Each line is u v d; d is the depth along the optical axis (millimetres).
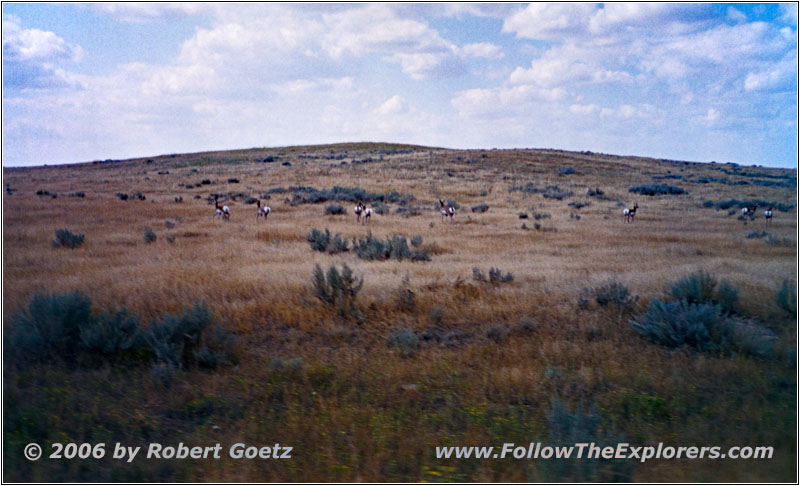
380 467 5180
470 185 55812
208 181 56938
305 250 20453
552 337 9820
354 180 58375
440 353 9070
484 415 6438
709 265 17469
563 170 71062
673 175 73000
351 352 9031
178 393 7078
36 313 8734
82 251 19219
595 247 22391
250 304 11516
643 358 8625
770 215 33469
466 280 14617
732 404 6793
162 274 14633
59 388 7098
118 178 63250
